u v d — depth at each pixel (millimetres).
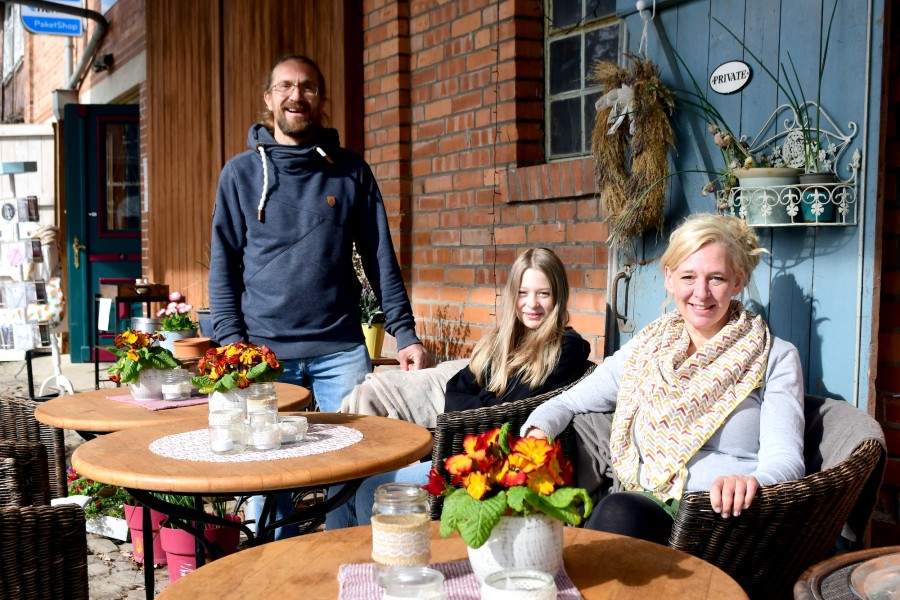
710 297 2779
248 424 2742
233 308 4027
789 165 3352
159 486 2369
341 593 1718
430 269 5598
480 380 3574
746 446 2721
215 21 8086
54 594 2277
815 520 2307
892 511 3254
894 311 3246
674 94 3770
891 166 3246
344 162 4105
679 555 1923
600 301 4340
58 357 8391
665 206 3836
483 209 5094
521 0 4832
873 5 3107
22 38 17109
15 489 2945
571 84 4730
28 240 8242
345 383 4043
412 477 3250
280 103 3936
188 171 8922
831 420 2756
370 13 5973
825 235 3266
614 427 2912
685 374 2795
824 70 3256
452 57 5301
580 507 2949
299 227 3986
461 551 1980
